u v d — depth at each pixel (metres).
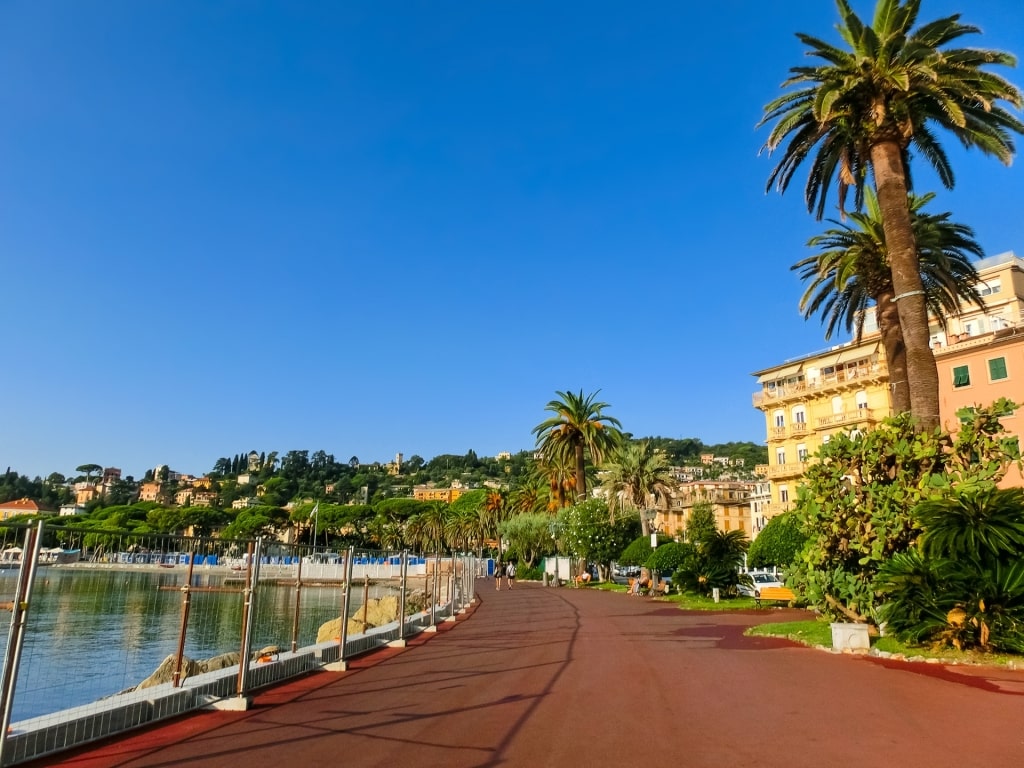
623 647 14.02
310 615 28.30
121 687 8.02
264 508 116.06
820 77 19.92
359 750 6.25
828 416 53.31
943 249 24.94
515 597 36.50
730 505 95.25
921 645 11.81
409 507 121.50
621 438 52.12
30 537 6.11
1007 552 11.02
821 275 25.39
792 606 25.44
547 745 6.34
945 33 19.08
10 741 5.72
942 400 42.31
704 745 6.27
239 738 6.73
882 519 13.52
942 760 5.75
